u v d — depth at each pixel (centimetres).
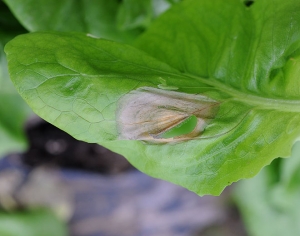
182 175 27
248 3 33
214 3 28
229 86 27
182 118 26
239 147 27
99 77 25
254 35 28
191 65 28
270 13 27
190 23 29
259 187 52
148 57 26
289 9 27
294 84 27
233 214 70
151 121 25
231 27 28
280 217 53
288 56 27
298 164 44
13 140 40
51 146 48
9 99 39
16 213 58
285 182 47
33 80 25
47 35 25
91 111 25
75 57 25
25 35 25
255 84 27
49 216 60
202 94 26
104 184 57
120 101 25
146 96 25
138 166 27
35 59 25
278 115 27
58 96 25
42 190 58
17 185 57
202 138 26
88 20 33
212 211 69
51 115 25
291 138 27
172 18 29
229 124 27
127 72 26
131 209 64
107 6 34
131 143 26
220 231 71
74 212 62
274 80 27
